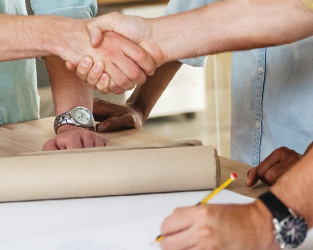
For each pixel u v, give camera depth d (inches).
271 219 34.9
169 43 58.4
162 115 164.2
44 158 49.4
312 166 35.8
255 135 72.1
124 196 48.6
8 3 72.2
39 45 59.8
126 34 58.5
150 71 60.2
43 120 72.4
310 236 40.1
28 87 72.6
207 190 48.7
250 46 56.9
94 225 43.4
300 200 35.4
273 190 36.2
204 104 165.6
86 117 65.0
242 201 45.9
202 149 49.2
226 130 154.3
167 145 52.7
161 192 48.8
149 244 40.1
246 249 34.3
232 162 55.5
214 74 161.9
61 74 67.4
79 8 71.6
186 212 35.0
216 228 34.0
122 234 41.8
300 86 65.9
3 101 70.0
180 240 34.4
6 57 60.4
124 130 66.9
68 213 45.9
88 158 49.0
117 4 146.9
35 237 42.0
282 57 66.6
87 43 59.5
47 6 71.8
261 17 54.9
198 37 57.7
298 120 66.7
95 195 48.3
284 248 38.4
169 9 72.4
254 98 70.7
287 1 54.0
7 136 65.4
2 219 45.4
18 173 47.8
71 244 40.6
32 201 48.6
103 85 61.2
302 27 54.1
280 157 50.3
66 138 58.8
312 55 64.1
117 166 48.0
